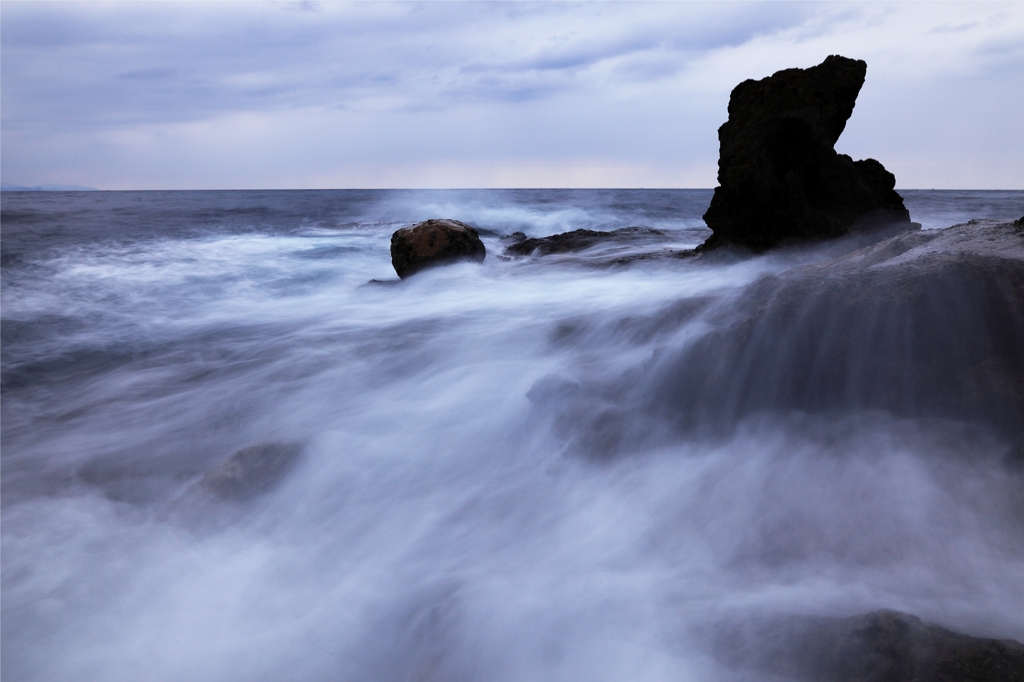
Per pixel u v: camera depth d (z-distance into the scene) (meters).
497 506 3.01
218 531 3.06
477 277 9.12
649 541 2.44
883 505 2.28
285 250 16.12
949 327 2.85
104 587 2.73
